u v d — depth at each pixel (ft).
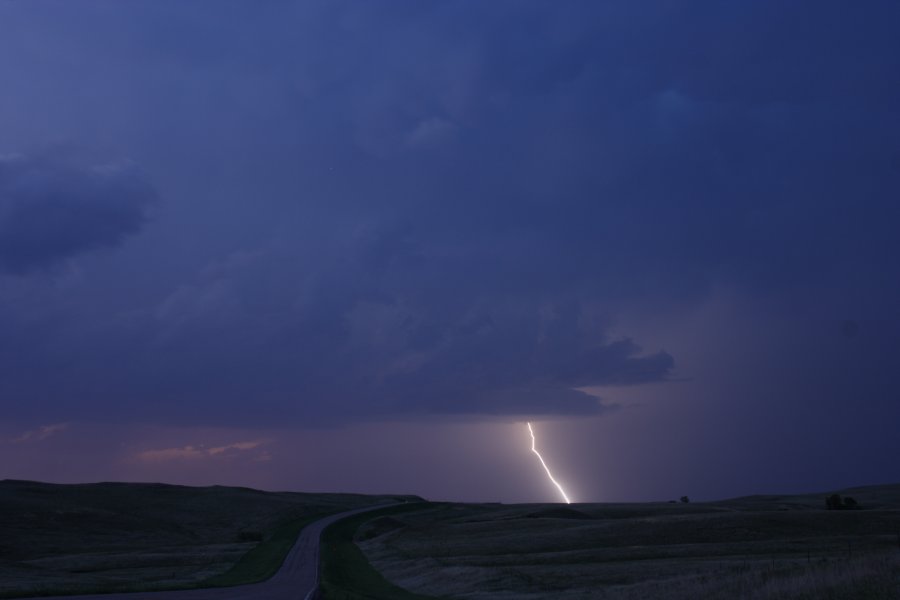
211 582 169.17
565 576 153.89
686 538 246.27
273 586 156.25
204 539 425.28
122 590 141.49
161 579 194.18
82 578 197.36
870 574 78.79
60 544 370.12
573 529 287.69
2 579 191.21
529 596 127.13
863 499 549.54
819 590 75.46
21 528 398.01
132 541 400.67
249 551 299.17
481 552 245.24
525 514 439.22
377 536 374.22
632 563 181.78
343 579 190.70
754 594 81.35
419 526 390.21
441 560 216.95
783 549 201.05
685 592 95.04
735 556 191.01
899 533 234.38
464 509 556.92
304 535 379.55
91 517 456.04
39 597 122.72
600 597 109.70
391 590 162.30
